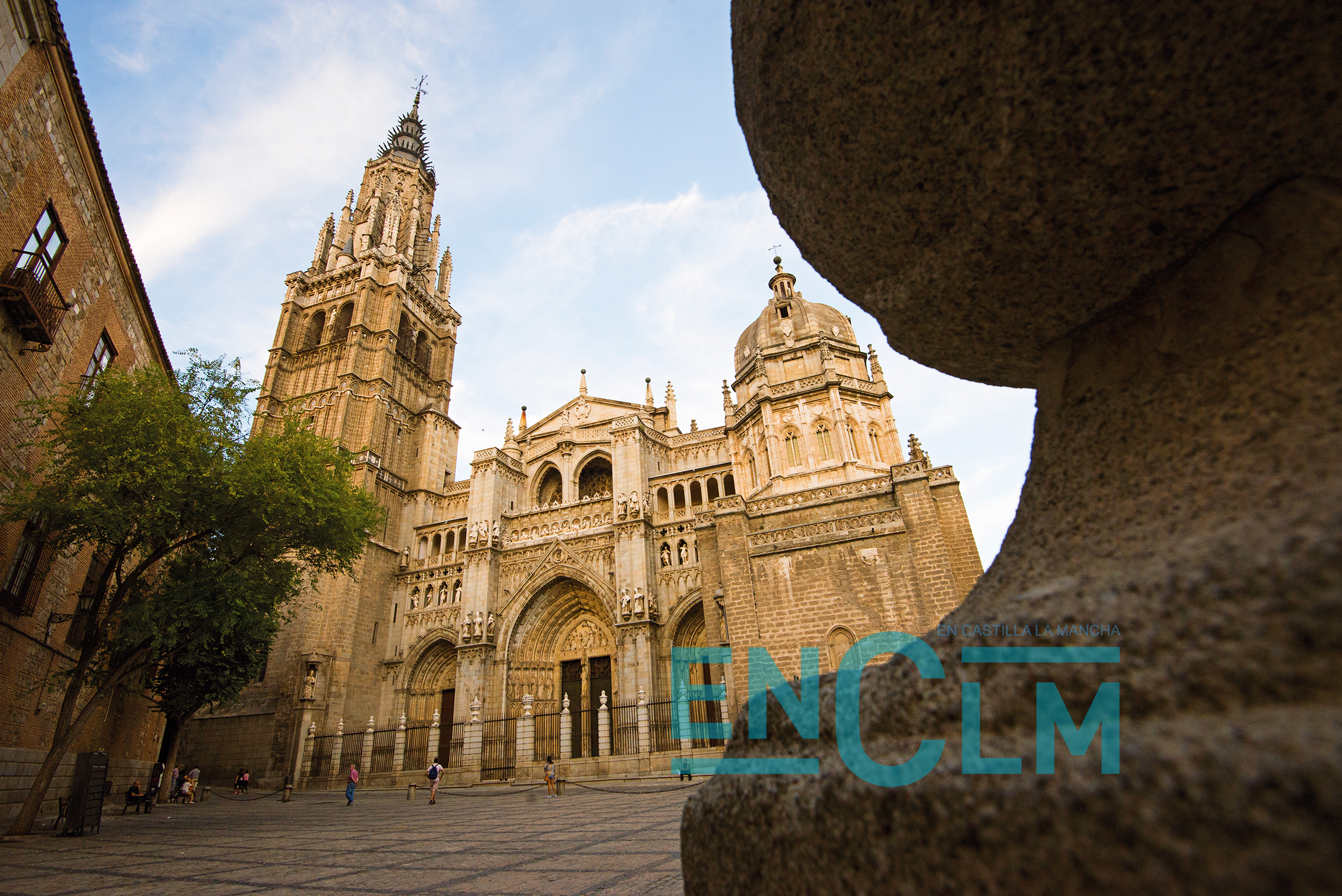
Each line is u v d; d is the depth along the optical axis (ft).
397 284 206.69
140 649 61.67
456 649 161.07
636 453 160.15
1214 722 4.10
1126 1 6.37
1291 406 5.84
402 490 184.85
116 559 61.21
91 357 71.56
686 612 144.36
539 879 25.27
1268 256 6.82
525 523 170.30
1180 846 3.49
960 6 7.27
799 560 98.12
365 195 249.55
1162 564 5.39
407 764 146.30
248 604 66.39
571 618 161.89
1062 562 6.86
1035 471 8.59
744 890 6.86
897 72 8.10
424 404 210.59
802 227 10.85
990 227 8.50
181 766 148.56
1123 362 8.07
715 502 107.65
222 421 67.36
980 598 7.69
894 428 119.34
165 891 26.73
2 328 54.70
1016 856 4.35
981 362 10.91
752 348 134.41
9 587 59.72
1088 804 4.07
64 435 59.11
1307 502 4.87
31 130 54.70
